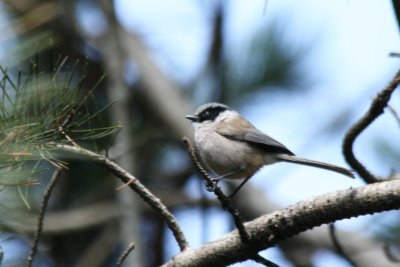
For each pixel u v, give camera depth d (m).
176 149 13.98
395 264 11.08
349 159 7.77
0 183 5.00
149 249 13.47
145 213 13.41
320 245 12.87
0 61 5.45
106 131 6.52
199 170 6.12
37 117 5.29
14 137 5.09
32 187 8.92
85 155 6.45
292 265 13.33
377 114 7.33
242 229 6.18
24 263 8.20
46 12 10.54
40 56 10.77
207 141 10.85
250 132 10.61
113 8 12.30
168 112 13.91
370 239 12.08
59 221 12.55
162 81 14.38
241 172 10.73
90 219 12.68
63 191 13.20
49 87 5.39
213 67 12.84
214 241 6.55
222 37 12.69
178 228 6.75
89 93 5.50
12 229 6.19
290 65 12.91
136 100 14.44
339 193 5.94
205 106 11.30
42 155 5.19
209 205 13.20
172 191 13.71
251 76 12.98
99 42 13.27
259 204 13.20
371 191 5.76
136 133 13.66
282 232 6.18
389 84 7.12
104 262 13.48
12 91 5.42
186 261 6.59
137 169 13.03
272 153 10.55
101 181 13.11
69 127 5.40
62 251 12.98
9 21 8.30
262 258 6.40
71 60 13.23
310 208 6.02
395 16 6.78
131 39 14.99
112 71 12.04
